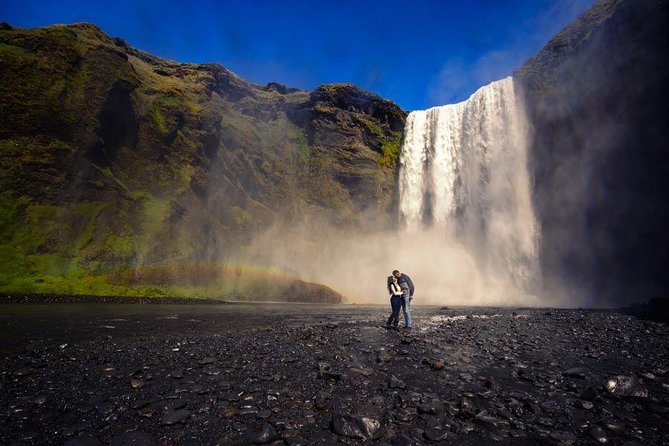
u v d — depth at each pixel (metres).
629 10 32.66
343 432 3.78
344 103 63.00
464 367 6.76
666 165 30.12
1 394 4.90
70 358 6.96
